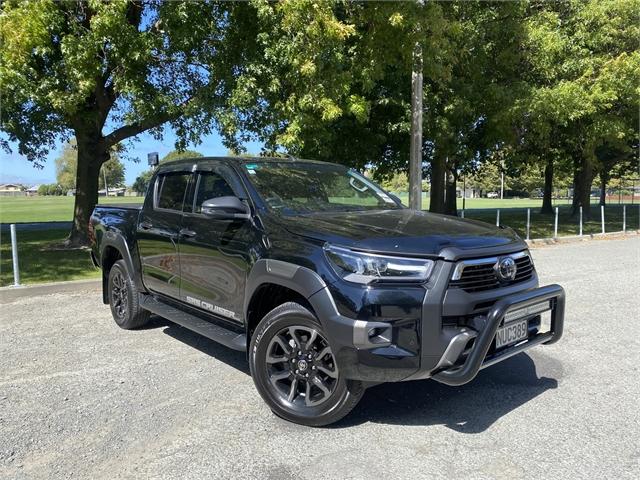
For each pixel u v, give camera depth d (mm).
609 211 37031
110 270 6418
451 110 14570
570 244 14766
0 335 5957
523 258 3896
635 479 3014
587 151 18406
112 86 12242
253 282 3939
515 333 3674
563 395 4219
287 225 3939
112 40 9508
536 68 15109
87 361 5082
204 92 10664
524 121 15469
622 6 15531
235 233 4281
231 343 4184
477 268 3484
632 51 15930
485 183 99250
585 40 16047
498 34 14570
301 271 3566
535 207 45344
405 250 3375
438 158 19062
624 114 17688
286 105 9805
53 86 9961
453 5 12438
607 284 8680
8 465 3229
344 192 4930
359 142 15148
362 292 3295
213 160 4973
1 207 49344
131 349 5453
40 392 4324
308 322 3578
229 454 3328
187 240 4855
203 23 10484
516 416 3844
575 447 3389
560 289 3924
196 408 4016
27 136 12781
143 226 5672
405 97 14391
